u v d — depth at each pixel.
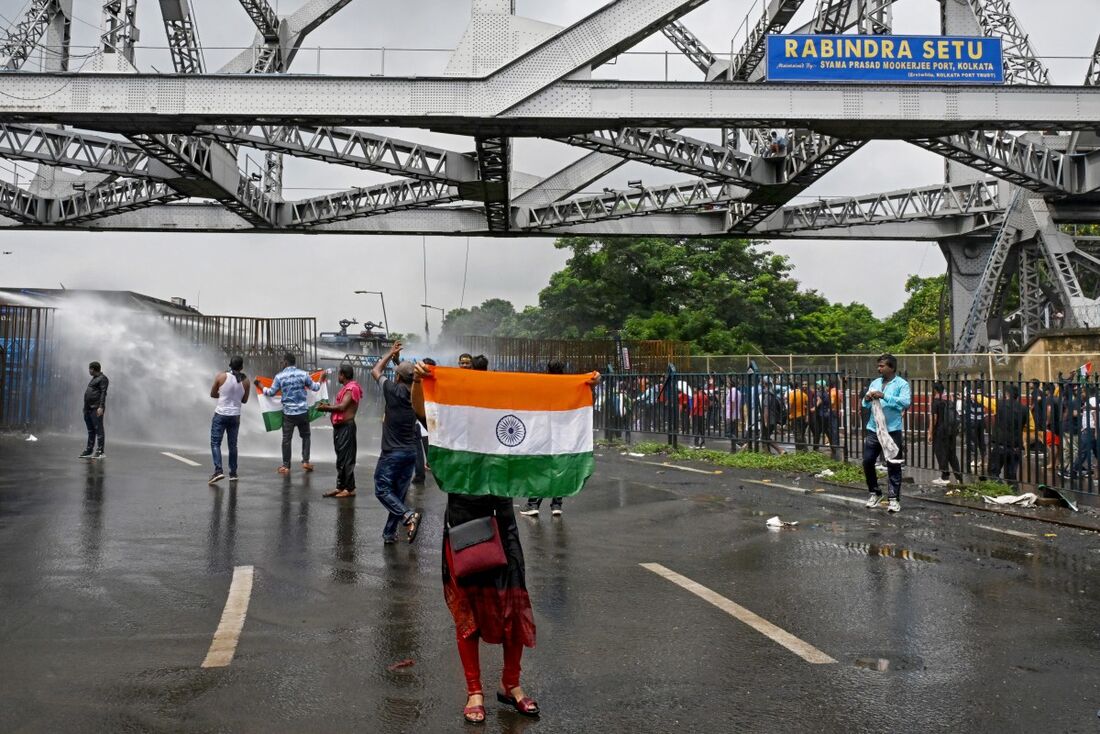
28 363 19.12
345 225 38.91
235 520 8.97
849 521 9.39
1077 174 32.25
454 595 4.10
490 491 4.44
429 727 3.88
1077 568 7.10
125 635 5.14
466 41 23.39
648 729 3.88
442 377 4.56
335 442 10.82
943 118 23.61
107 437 19.34
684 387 17.83
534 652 4.95
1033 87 23.70
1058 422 10.56
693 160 29.88
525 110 23.28
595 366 32.44
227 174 32.12
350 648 4.96
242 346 23.72
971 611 5.82
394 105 23.11
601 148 28.00
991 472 11.62
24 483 11.43
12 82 22.70
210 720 3.92
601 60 23.70
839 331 61.62
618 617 5.65
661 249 56.03
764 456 15.33
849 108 23.52
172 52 26.98
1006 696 4.29
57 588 6.18
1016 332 39.72
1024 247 38.22
